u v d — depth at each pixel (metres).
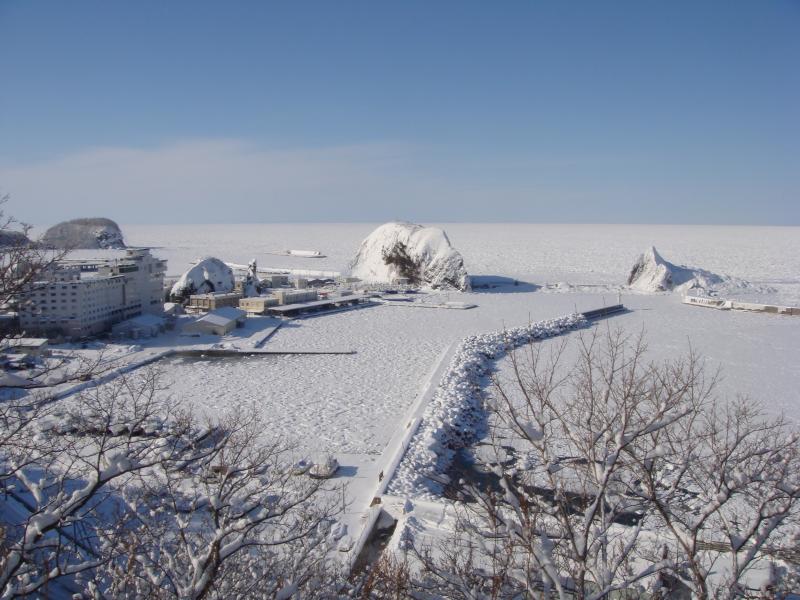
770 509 10.70
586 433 12.51
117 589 9.18
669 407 9.29
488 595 8.96
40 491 9.66
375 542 18.22
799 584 10.08
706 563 13.62
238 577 10.23
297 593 9.98
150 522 11.48
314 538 12.70
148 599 9.43
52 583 12.11
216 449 12.12
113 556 9.63
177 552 10.59
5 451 14.36
